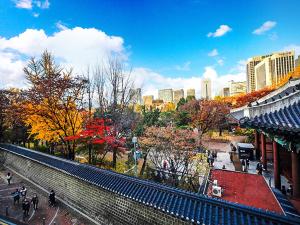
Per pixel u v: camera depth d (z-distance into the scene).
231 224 8.27
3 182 25.45
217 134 55.19
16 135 40.16
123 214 13.52
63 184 19.44
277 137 9.35
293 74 53.59
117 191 13.18
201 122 51.53
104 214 14.91
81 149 28.97
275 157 15.34
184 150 25.80
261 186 15.71
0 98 36.78
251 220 8.16
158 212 11.48
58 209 18.23
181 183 22.80
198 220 9.05
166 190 11.25
